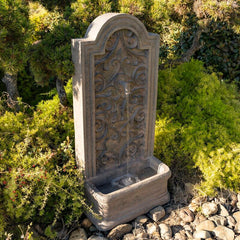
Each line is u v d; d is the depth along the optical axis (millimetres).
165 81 4219
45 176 2734
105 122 2986
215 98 4180
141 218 3039
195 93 4227
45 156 2865
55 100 3799
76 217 2998
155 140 3656
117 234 2867
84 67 2586
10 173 2699
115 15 2598
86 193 3027
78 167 3102
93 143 2928
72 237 2822
